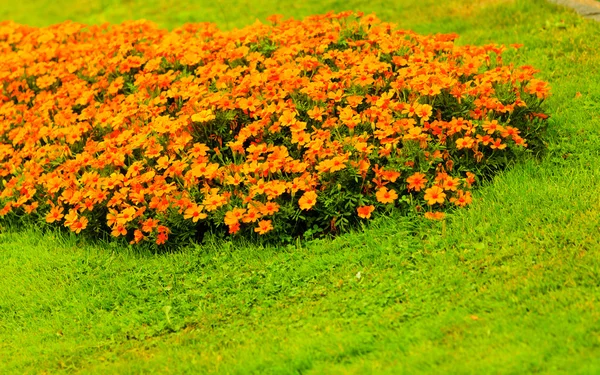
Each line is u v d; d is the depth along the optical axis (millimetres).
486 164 6758
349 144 6734
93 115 8125
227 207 6664
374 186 6703
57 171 7562
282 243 6594
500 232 5926
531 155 6891
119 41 9242
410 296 5438
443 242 5977
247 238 6684
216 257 6492
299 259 6270
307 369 4844
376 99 7234
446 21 10359
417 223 6324
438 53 7953
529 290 5145
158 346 5543
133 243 6953
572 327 4633
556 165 6738
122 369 5238
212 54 8547
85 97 8469
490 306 5082
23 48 10172
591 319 4672
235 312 5781
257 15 11773
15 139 8148
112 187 6938
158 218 6742
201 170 6836
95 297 6305
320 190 6664
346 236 6414
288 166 6734
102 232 7250
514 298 5086
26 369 5512
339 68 7812
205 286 6160
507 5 10289
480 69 7906
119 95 8516
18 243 7363
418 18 10609
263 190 6496
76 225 6969
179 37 9203
